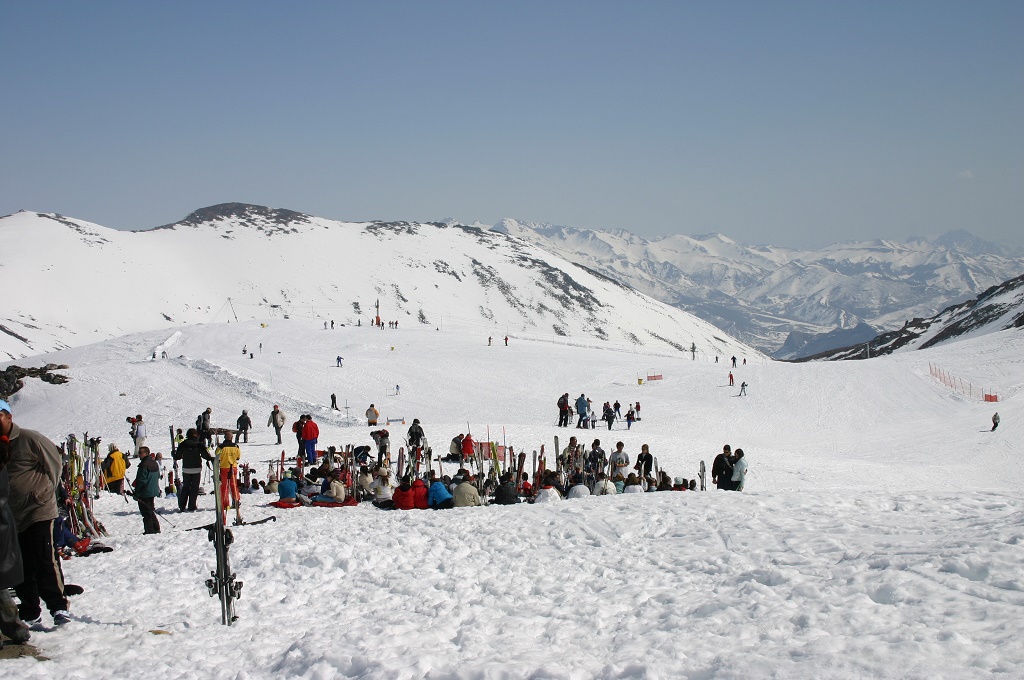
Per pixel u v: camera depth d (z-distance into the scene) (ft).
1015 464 128.36
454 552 38.04
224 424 167.84
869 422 181.98
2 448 23.24
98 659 23.22
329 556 37.40
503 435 124.47
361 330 321.93
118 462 70.85
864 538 32.65
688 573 30.40
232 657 24.14
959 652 19.67
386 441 92.48
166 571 36.86
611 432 135.54
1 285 622.13
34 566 25.49
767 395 204.95
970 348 268.82
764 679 19.11
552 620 25.88
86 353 290.97
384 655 22.86
